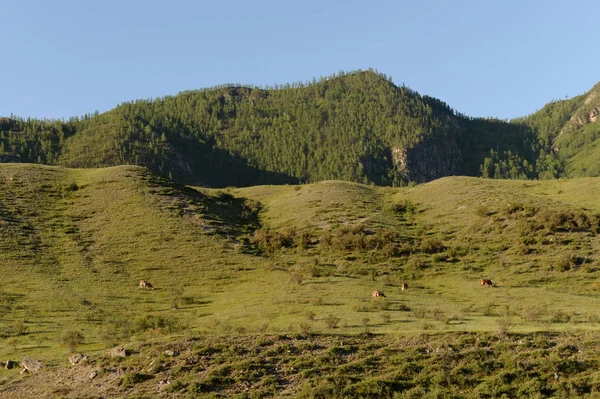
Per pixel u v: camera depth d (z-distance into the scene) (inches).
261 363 1168.2
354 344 1226.0
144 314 1977.1
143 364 1192.2
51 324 1808.6
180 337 1301.7
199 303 2159.2
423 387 1053.8
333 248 3034.0
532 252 2664.9
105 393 1111.0
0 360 1381.6
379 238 3046.3
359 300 2022.6
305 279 2456.9
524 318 1584.6
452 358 1132.5
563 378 1040.8
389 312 1785.2
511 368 1079.6
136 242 3002.0
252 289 2313.0
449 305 1958.7
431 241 2940.5
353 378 1090.7
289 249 3085.6
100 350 1360.7
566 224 2861.7
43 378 1208.8
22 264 2640.3
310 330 1382.9
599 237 2719.0
